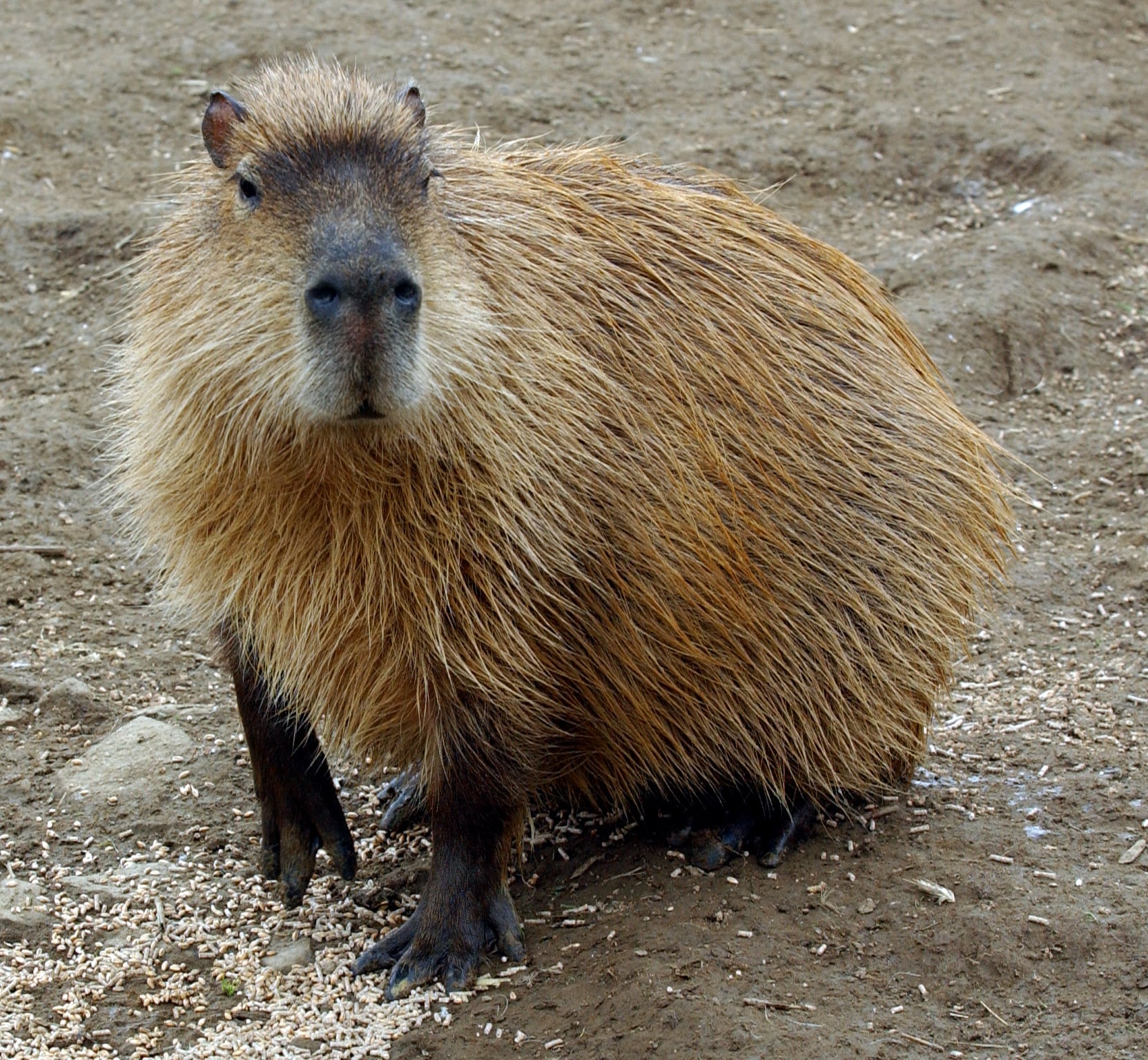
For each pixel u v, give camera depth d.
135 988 6.07
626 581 6.09
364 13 15.47
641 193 6.91
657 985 5.74
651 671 6.24
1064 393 11.41
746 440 6.41
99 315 11.62
